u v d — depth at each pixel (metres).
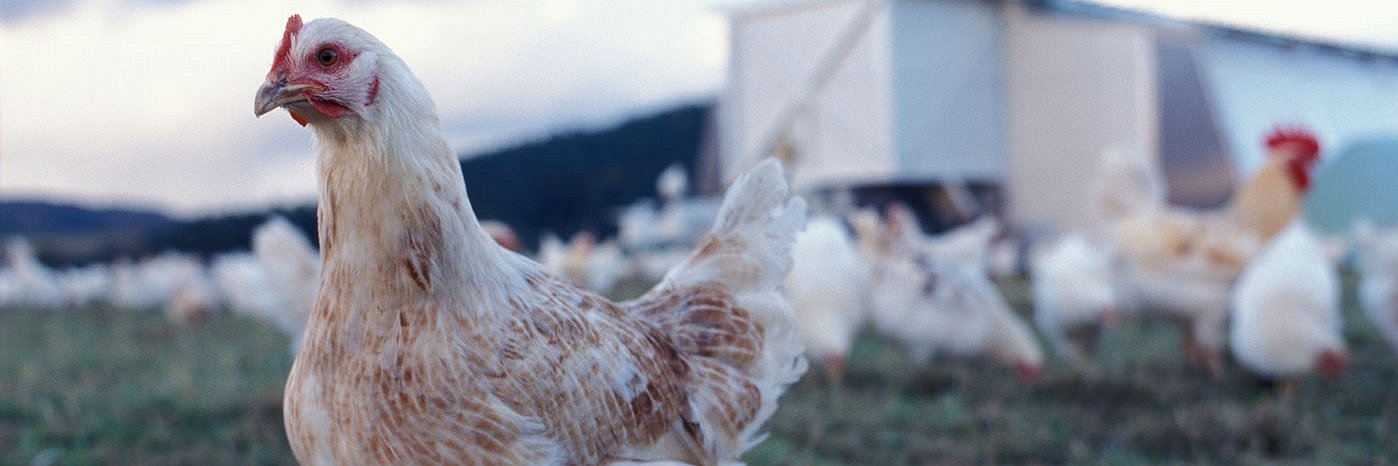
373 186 1.45
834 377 2.99
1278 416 2.65
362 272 1.48
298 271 3.03
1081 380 2.99
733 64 8.32
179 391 2.91
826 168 7.79
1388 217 6.77
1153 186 3.36
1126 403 2.88
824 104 7.79
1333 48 7.78
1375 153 7.05
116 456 2.48
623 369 1.57
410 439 1.49
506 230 2.19
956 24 7.64
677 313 1.70
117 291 6.51
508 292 1.54
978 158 7.71
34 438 2.59
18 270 6.66
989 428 2.69
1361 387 2.96
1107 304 3.21
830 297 3.04
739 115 8.30
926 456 2.52
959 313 3.12
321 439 1.51
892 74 7.34
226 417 2.77
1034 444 2.59
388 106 1.45
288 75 1.42
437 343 1.49
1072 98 7.40
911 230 4.00
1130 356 3.36
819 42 7.77
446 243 1.49
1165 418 2.72
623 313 1.64
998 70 7.78
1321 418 2.75
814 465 2.45
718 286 1.73
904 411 2.77
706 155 9.16
